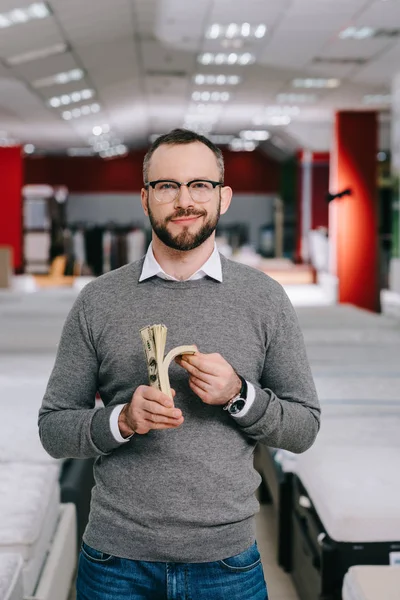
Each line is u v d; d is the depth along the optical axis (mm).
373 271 11797
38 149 17781
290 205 19469
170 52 7996
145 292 1366
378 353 4898
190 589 1290
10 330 5875
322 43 7520
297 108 11922
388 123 13234
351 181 11820
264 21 6668
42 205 16766
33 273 16359
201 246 1364
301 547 2447
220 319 1348
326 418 3146
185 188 1300
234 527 1309
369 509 1990
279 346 1387
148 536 1284
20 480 2260
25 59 8055
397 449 2518
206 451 1297
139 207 21047
